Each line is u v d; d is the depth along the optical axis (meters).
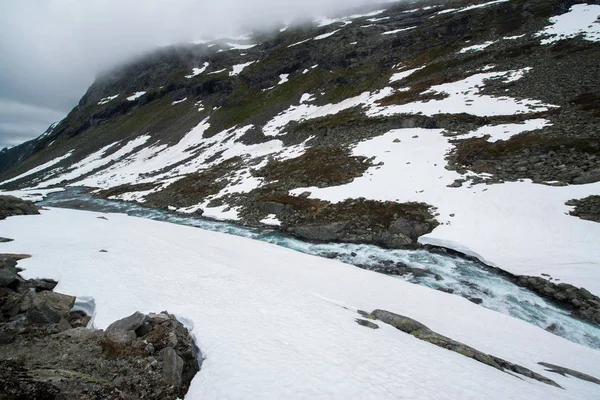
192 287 16.53
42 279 16.38
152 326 10.57
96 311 12.89
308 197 38.19
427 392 9.20
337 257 27.89
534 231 24.42
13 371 7.16
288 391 8.42
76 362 8.56
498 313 18.48
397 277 23.72
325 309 15.72
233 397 8.05
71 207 56.81
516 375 11.82
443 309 18.66
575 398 10.28
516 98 44.56
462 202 29.78
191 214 44.41
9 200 35.72
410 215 30.17
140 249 24.08
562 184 27.48
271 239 33.31
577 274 20.11
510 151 34.12
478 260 24.22
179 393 8.23
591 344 16.12
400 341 12.90
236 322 12.44
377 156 42.56
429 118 46.62
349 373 9.66
